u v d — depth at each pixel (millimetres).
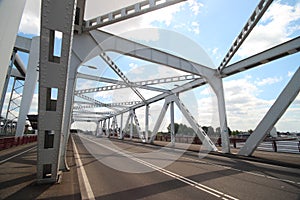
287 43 9852
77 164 7617
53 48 3889
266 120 10062
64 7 3395
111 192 4324
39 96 3990
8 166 6684
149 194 4246
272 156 10656
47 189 4105
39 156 4332
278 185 5066
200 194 4285
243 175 6250
